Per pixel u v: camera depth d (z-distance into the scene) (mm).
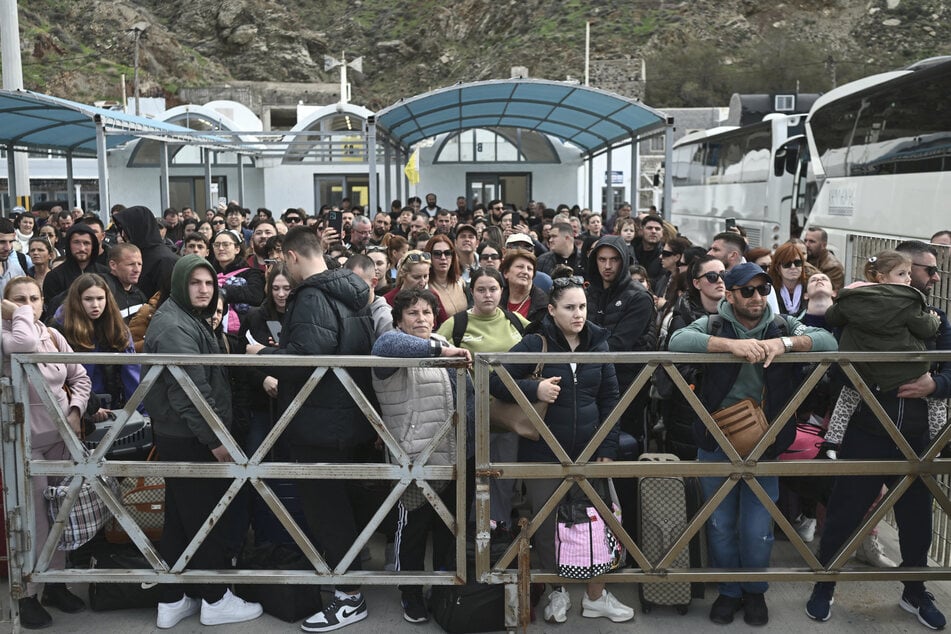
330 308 4078
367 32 101938
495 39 95438
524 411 3965
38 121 14516
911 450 4020
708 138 22578
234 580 4027
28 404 3982
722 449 4066
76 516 4227
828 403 4992
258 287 6340
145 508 4570
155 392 4070
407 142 20406
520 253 5680
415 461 3979
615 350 5492
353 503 4859
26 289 4824
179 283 4141
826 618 4219
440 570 4375
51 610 4293
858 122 12336
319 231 8219
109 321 5109
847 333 4176
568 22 90062
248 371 4750
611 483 4297
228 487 4250
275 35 95750
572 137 21188
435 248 5961
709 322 4176
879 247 7508
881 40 84688
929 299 5430
